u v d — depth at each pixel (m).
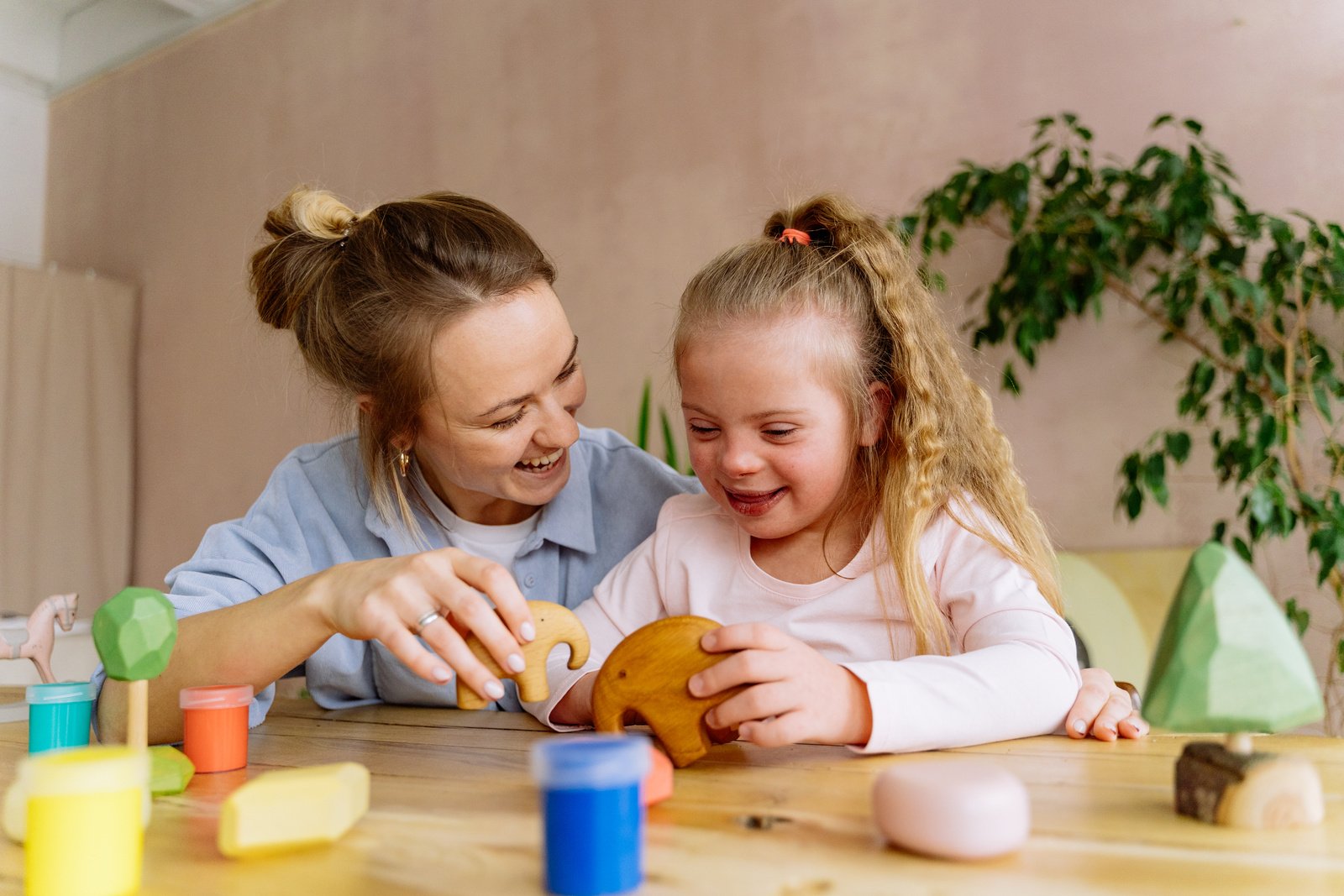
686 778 0.64
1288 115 1.96
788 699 0.65
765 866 0.45
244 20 3.68
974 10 2.31
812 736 0.66
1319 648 1.87
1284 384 1.80
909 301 1.08
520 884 0.45
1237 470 1.95
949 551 0.99
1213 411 2.00
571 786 0.43
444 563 0.74
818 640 1.03
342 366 1.06
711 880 0.44
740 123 2.64
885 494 1.02
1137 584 2.02
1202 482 2.00
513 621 0.72
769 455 0.96
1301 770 0.50
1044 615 0.88
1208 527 1.99
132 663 0.62
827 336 0.97
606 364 2.82
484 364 0.95
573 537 1.21
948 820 0.45
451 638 0.71
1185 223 1.87
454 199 1.09
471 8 3.16
